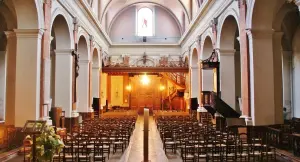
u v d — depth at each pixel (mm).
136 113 26469
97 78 24062
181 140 9148
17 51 10961
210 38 18781
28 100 10859
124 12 32125
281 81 11914
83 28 18484
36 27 10922
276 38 12070
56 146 5504
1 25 15242
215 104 14258
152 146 11422
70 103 15234
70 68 15312
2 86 16641
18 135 10477
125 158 9047
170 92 32188
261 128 11219
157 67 25547
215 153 7914
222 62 15766
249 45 11617
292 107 17078
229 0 13773
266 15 11180
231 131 12125
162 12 32219
